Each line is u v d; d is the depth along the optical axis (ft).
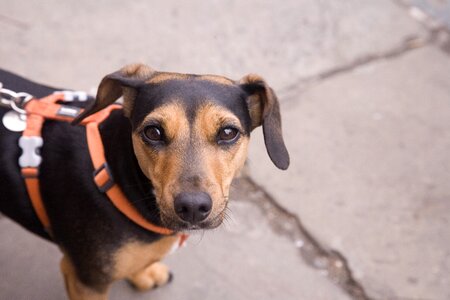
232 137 1.96
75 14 3.49
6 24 3.37
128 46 3.41
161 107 1.91
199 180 1.85
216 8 3.71
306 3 3.85
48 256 2.66
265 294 2.67
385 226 2.92
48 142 2.09
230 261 2.74
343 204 2.97
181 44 3.48
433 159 3.19
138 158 1.97
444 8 4.00
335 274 2.77
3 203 2.18
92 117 2.12
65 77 3.23
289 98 3.35
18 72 3.19
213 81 1.99
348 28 3.76
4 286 2.56
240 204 2.92
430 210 2.99
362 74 3.53
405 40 3.76
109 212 2.03
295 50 3.58
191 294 2.63
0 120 2.10
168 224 1.89
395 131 3.28
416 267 2.80
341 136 3.22
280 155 2.06
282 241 2.84
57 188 2.07
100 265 2.09
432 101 3.45
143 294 2.60
